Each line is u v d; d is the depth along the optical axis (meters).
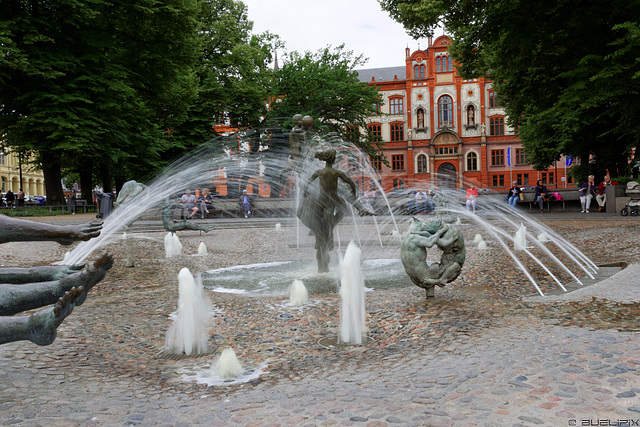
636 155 26.50
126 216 11.76
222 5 43.03
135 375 4.29
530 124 32.84
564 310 5.68
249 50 41.25
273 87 44.44
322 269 10.01
